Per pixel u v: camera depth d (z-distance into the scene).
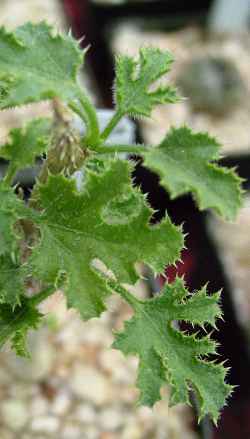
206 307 0.25
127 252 0.23
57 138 0.23
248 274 0.66
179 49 0.91
